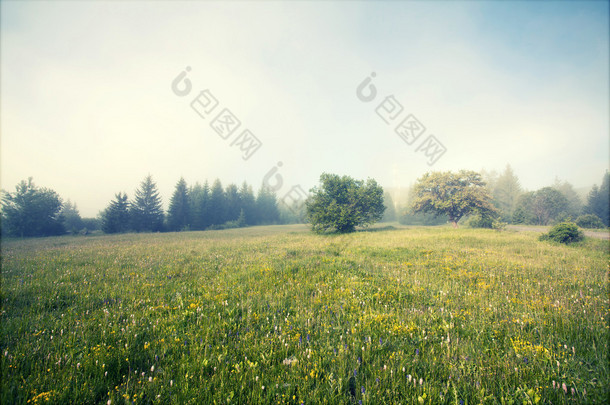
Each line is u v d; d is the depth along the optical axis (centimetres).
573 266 970
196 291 705
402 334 443
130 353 368
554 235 1655
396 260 1154
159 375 328
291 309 561
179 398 282
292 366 340
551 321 485
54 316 521
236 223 6769
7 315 520
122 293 679
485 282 764
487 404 280
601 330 432
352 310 558
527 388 303
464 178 3797
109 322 480
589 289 678
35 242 2695
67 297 646
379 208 3080
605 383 300
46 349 376
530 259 1119
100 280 817
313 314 529
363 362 363
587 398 277
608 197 4841
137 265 1082
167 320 502
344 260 1130
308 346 402
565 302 584
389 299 626
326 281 788
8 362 332
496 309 549
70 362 345
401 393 299
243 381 310
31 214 4334
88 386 299
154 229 5603
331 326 477
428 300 621
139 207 5612
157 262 1167
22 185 4484
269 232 3922
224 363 353
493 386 311
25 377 318
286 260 1148
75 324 476
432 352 384
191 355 374
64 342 396
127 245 2006
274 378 320
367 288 704
